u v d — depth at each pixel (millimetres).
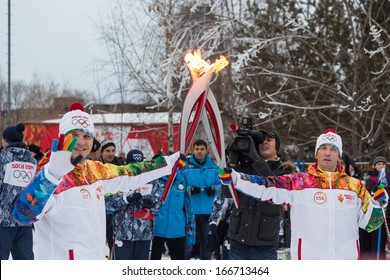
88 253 3867
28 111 39531
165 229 7336
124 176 4246
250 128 5754
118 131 18703
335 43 16844
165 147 18453
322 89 16359
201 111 4523
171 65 13953
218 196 6988
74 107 3943
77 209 3861
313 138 16609
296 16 17281
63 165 3408
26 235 6770
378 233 7469
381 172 7828
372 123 14789
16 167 6523
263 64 16250
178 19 14836
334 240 4543
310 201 4586
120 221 6250
